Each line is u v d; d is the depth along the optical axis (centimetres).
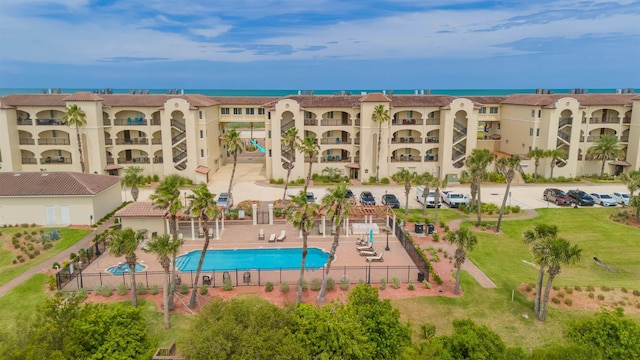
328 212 3025
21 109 6419
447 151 6850
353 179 7031
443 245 4272
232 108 7631
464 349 2152
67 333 2023
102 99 6544
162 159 6956
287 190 6334
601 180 7000
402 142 6994
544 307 2902
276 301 3150
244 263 3903
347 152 7200
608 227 4791
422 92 8094
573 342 2262
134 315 2272
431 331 2659
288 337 2023
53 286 3262
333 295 3253
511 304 3131
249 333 1983
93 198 4625
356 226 4450
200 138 6762
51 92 7519
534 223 4925
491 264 3847
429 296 3231
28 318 2191
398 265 3791
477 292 3297
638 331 2166
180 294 3234
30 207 4594
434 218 5056
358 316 2291
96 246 3909
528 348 2653
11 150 6350
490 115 7888
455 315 2989
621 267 3834
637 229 4725
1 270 3603
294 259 4000
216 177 7112
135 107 6712
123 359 2039
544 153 6638
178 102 6506
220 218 4825
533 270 3734
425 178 4906
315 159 6981
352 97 7238
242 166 8025
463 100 6719
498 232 4619
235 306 2147
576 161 6988
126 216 4178
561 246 2781
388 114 6638
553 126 6775
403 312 3005
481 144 7956
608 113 7225
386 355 2216
